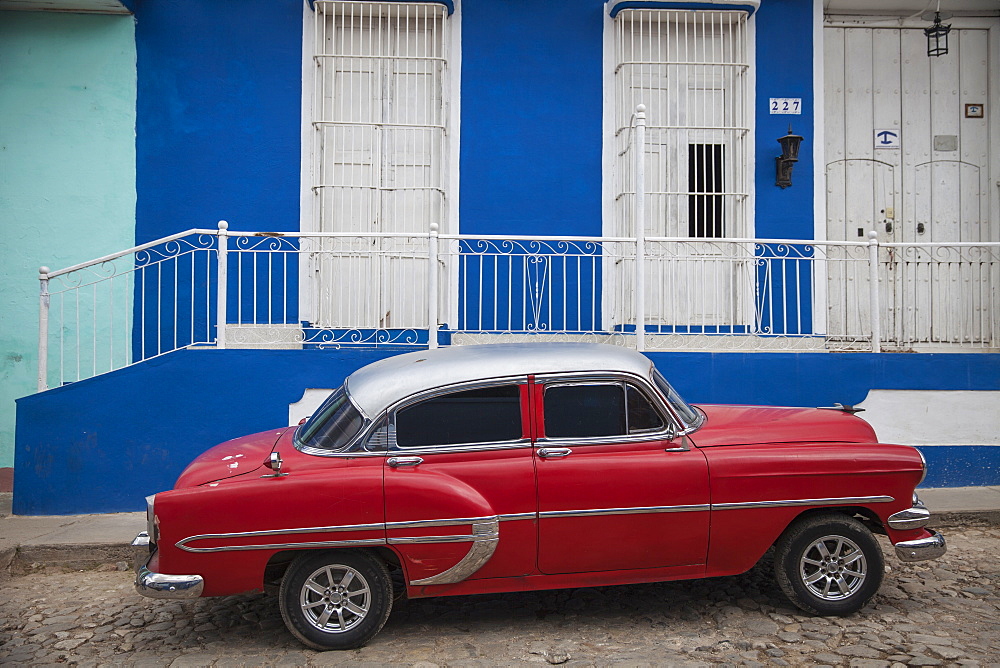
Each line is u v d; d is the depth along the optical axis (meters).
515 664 4.09
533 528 4.33
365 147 8.24
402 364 4.74
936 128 8.98
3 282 7.92
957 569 5.53
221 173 8.08
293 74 8.17
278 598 4.70
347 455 4.37
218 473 4.39
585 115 8.39
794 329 8.41
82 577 5.70
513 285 8.26
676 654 4.18
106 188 7.99
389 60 8.30
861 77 8.95
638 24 8.45
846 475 4.53
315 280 8.06
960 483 7.21
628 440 4.49
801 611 4.73
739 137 8.38
